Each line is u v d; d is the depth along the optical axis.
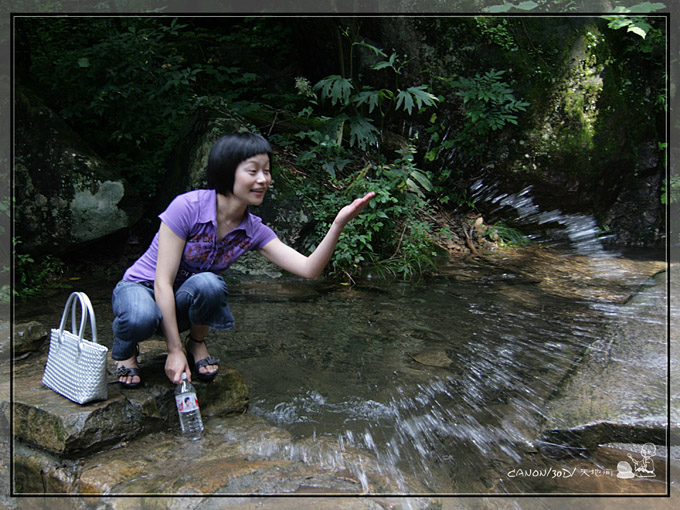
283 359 3.56
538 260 6.18
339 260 5.47
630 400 2.76
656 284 4.78
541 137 6.75
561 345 3.81
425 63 6.86
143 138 6.45
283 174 5.86
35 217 5.25
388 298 4.87
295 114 7.09
